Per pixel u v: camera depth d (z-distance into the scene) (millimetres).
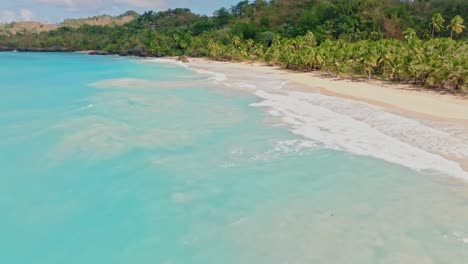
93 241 12195
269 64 85500
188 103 32812
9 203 14516
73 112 28594
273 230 12508
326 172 17062
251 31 114375
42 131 23172
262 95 37312
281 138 22078
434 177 16312
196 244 11875
